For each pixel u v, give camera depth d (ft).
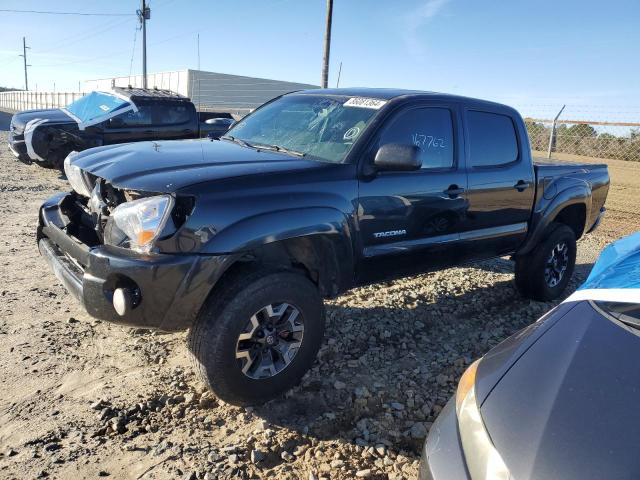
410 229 12.94
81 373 11.63
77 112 37.50
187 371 11.93
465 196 14.08
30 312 14.47
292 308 10.61
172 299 9.34
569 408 6.23
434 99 13.73
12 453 9.03
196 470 8.91
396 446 10.07
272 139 13.65
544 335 7.86
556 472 5.47
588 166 19.27
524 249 16.78
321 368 12.46
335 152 12.14
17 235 22.22
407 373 12.57
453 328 15.42
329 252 11.30
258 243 9.87
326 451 9.70
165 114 37.86
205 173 10.07
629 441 5.72
